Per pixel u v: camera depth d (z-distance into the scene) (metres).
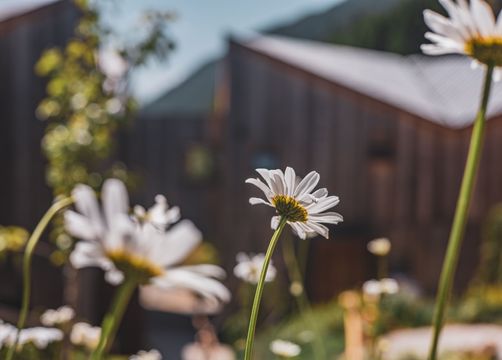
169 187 10.52
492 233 8.20
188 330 11.11
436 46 0.74
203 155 10.27
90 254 0.61
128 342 6.61
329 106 8.63
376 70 9.66
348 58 10.33
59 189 3.68
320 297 8.37
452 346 4.80
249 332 0.51
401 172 8.60
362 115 8.60
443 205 8.55
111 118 3.89
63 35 5.80
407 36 13.76
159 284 0.62
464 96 7.96
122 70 3.95
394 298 5.51
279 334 5.29
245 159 8.75
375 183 8.59
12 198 5.61
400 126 8.58
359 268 8.47
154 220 0.68
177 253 0.64
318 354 2.19
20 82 5.67
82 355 1.20
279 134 8.71
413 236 8.59
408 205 8.57
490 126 6.88
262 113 8.75
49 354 0.90
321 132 8.66
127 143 7.10
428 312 5.86
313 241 8.37
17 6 5.18
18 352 0.85
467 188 0.62
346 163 8.62
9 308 5.11
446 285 0.60
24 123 5.68
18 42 5.66
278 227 0.54
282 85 8.70
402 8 13.99
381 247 1.97
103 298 5.84
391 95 7.51
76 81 3.96
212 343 3.72
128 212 0.67
